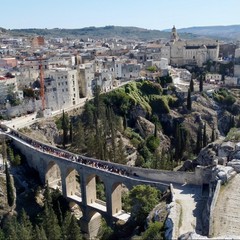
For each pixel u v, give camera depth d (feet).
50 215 262.88
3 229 287.48
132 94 650.84
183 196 242.78
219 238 171.53
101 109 544.21
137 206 240.73
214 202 211.61
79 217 339.77
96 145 441.68
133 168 292.61
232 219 199.62
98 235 316.40
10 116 512.22
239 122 634.43
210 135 613.93
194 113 646.74
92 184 329.31
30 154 383.65
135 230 225.15
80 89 640.58
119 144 470.39
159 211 219.20
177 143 502.38
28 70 624.59
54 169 376.89
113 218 302.04
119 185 306.35
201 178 261.65
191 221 206.49
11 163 376.89
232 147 304.50
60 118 518.37
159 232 194.39
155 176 279.90
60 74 559.79
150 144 539.29
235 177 240.94
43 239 233.76
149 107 650.02
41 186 363.35
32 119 498.28
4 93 531.09
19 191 347.77
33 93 556.10
